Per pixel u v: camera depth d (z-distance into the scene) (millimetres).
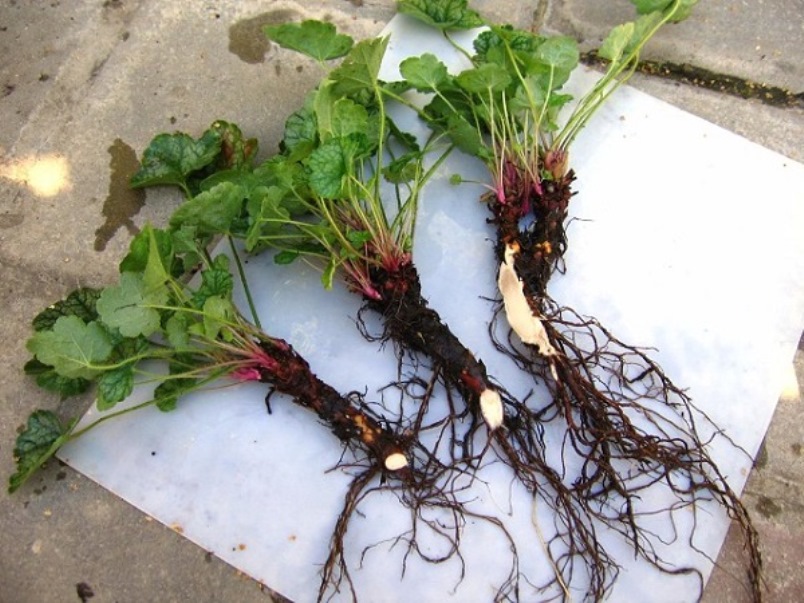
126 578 442
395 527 446
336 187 394
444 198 500
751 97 529
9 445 463
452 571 440
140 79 535
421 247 492
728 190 502
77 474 456
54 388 452
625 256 489
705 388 467
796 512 451
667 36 539
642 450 437
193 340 452
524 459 455
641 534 443
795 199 501
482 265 488
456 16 509
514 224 463
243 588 441
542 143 490
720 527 445
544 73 466
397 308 447
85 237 501
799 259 488
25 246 499
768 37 538
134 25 546
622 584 438
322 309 481
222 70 536
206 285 427
